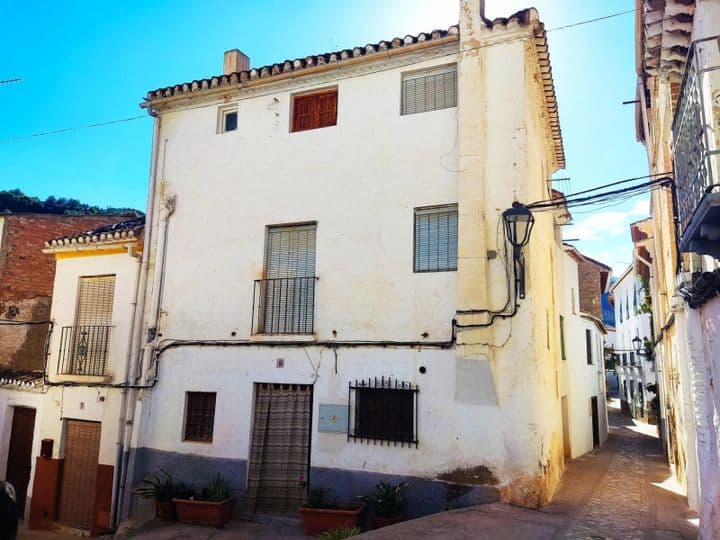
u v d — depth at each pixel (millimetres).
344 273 10578
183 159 12570
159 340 11984
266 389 10938
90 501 12328
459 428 9234
